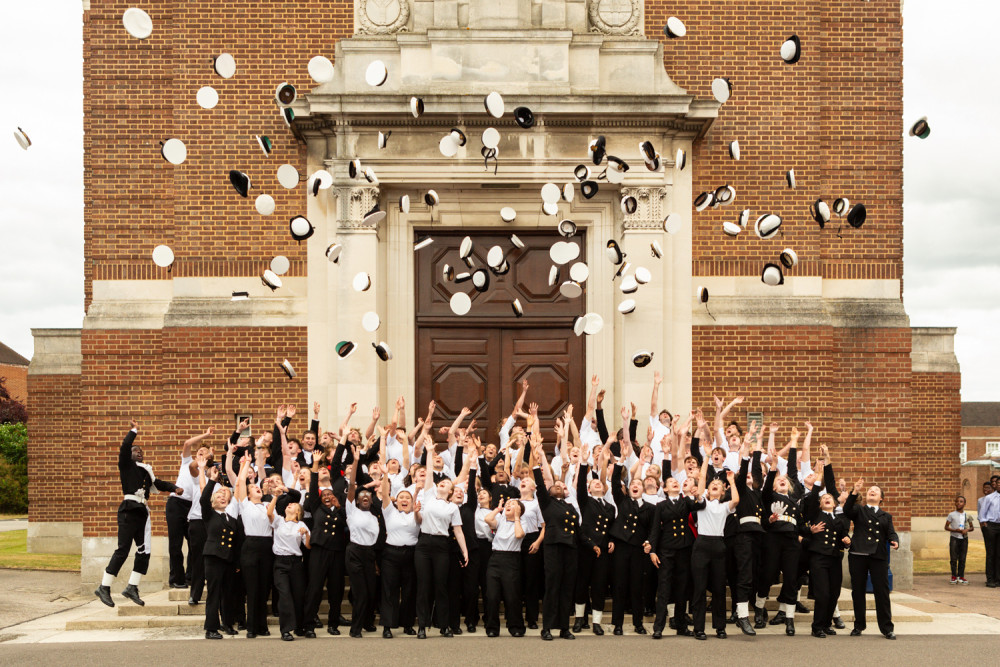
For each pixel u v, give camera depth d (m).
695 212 18.20
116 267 18.42
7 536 31.11
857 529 13.80
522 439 14.46
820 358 18.11
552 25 17.88
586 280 17.95
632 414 16.55
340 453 13.98
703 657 11.90
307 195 18.08
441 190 17.89
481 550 13.85
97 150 18.44
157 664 11.48
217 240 18.11
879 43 18.64
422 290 18.08
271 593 14.65
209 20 18.31
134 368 18.25
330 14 18.31
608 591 15.01
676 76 18.39
